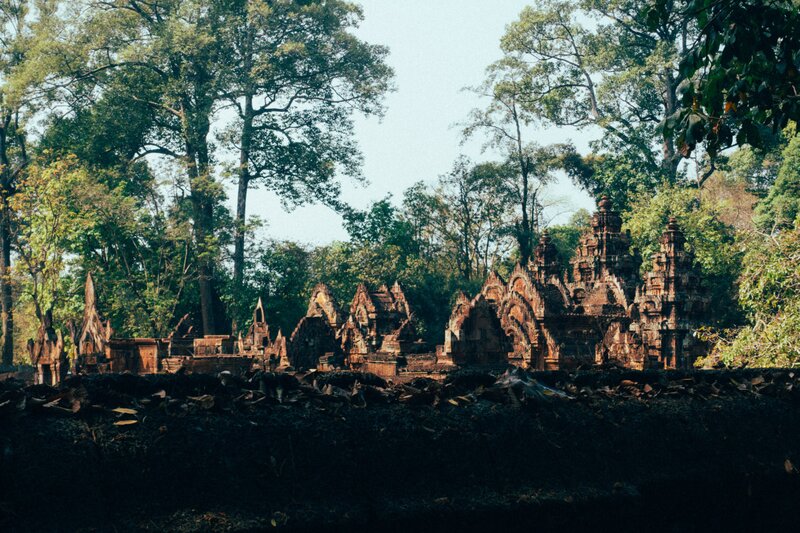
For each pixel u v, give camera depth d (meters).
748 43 10.83
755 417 9.16
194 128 52.19
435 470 6.97
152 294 47.69
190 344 36.44
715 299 49.44
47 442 5.76
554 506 7.09
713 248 50.25
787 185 57.19
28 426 5.82
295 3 57.81
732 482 8.39
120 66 56.12
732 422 8.94
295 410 6.90
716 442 8.62
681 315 36.53
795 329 18.17
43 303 44.88
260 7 56.03
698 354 36.00
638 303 37.62
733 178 75.81
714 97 11.30
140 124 55.91
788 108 11.39
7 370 29.58
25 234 45.88
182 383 6.92
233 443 6.36
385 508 6.46
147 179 56.47
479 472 7.14
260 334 38.28
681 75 11.38
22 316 59.62
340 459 6.64
